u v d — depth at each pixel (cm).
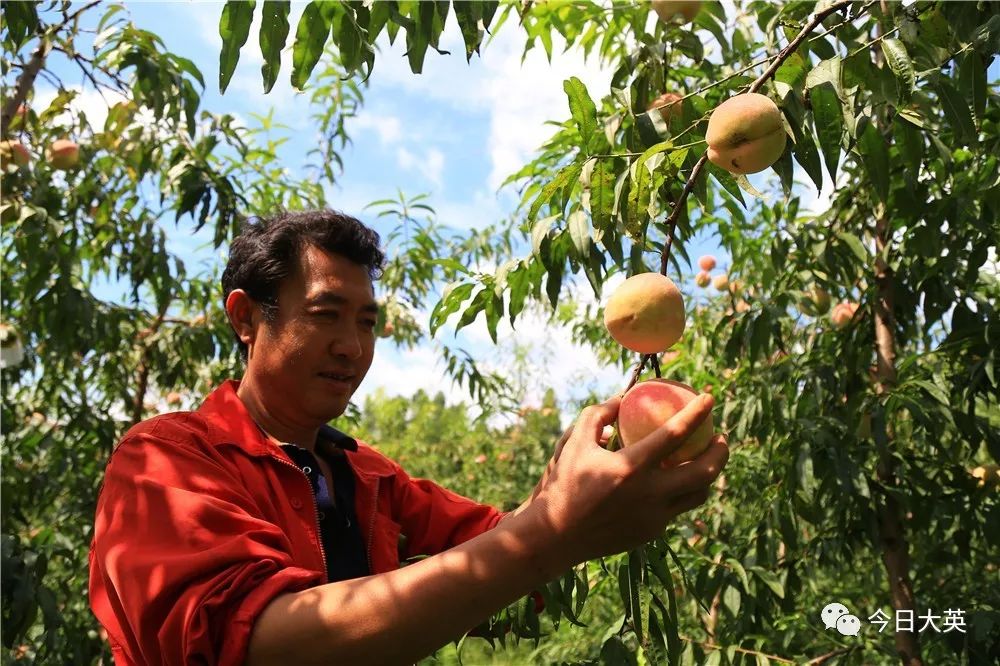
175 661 98
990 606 242
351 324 144
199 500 110
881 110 158
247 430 140
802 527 346
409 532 176
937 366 242
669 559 263
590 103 160
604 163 145
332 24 156
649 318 116
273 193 478
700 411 90
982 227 212
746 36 296
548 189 164
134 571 103
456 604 90
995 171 214
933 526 310
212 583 99
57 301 343
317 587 96
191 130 343
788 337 342
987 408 312
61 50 312
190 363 483
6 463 408
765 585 266
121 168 454
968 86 146
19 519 397
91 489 406
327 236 143
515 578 90
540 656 405
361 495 161
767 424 283
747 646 258
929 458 267
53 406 450
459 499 183
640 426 104
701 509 365
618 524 91
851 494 234
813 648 327
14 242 371
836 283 276
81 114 379
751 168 127
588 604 409
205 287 480
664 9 208
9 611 279
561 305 489
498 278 180
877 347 262
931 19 165
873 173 154
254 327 149
